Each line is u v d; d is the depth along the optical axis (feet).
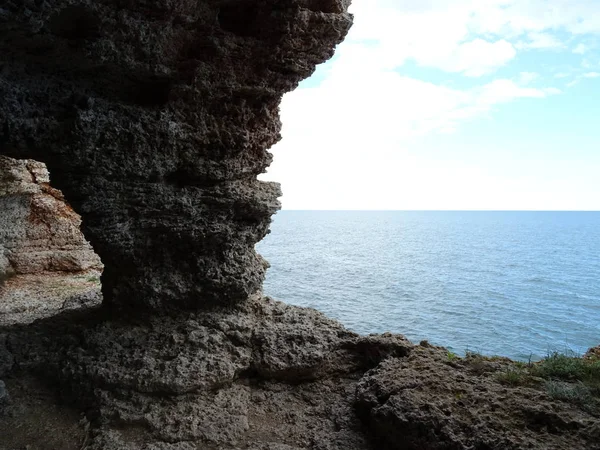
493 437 17.78
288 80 26.99
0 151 22.74
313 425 23.70
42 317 33.40
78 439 21.98
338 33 25.50
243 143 26.89
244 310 29.89
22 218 47.16
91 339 26.25
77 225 51.72
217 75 24.80
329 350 27.73
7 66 21.61
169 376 23.67
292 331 28.25
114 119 23.07
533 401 19.98
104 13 20.89
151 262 27.17
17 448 21.09
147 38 22.31
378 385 22.95
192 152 25.70
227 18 24.89
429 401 20.57
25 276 47.14
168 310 27.91
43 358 25.77
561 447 16.98
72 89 23.24
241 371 26.37
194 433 22.02
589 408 19.20
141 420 22.53
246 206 27.99
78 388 24.08
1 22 19.13
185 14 22.45
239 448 21.79
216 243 27.94
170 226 25.82
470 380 22.54
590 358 24.38
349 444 21.90
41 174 45.83
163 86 25.13
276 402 25.39
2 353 25.53
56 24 20.81
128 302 27.81
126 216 25.02
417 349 26.71
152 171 24.44
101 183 23.44
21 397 24.35
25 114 21.91
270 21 23.93
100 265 52.95
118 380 23.57
